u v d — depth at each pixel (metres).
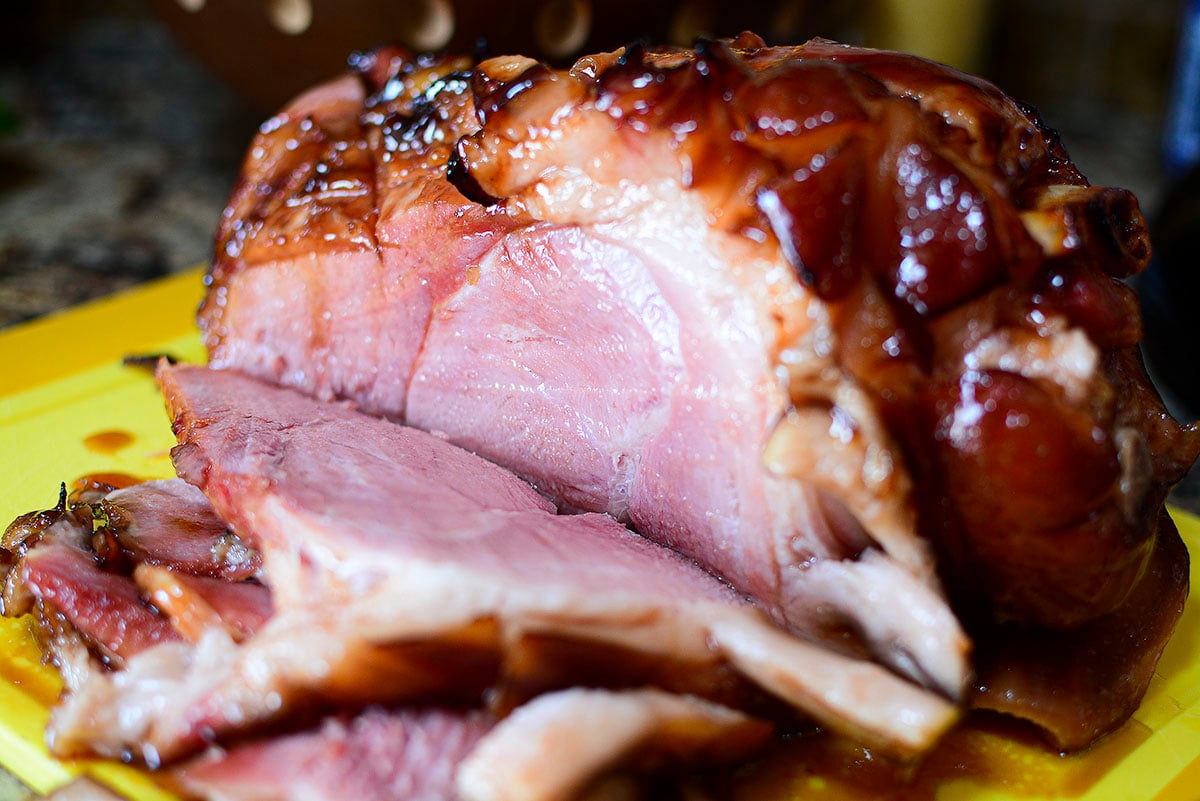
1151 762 0.56
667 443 0.57
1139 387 0.56
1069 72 1.23
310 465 0.57
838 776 0.55
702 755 0.53
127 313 0.77
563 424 0.60
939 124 0.54
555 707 0.51
